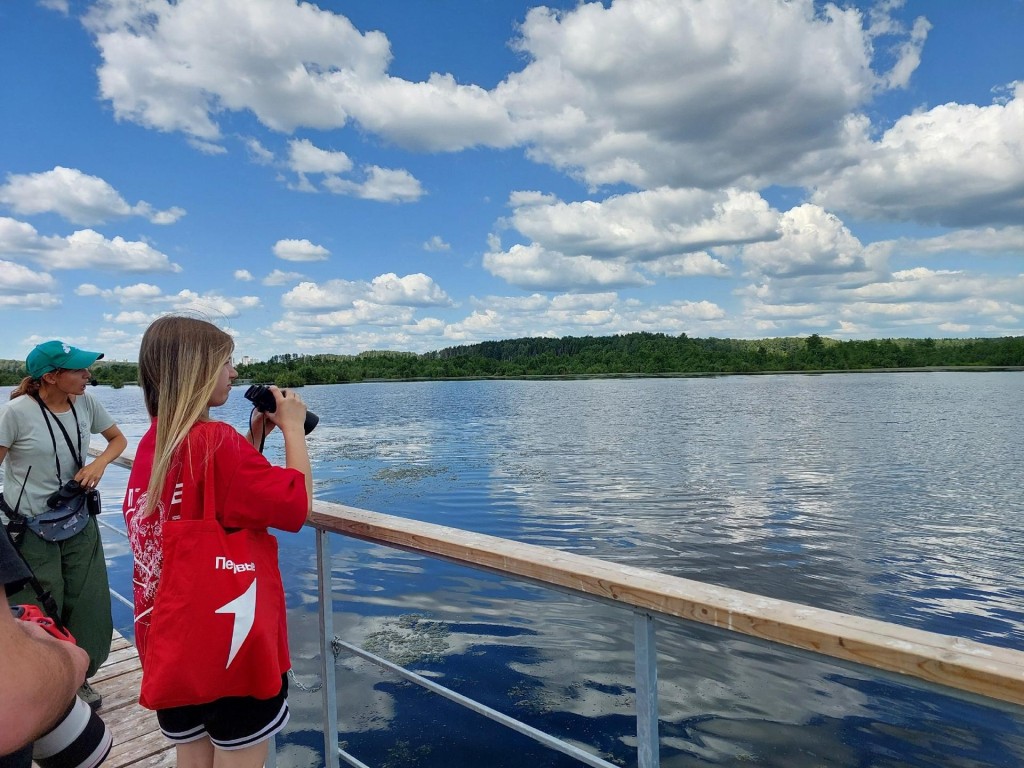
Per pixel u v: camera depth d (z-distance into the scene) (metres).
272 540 1.77
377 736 4.50
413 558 9.47
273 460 23.06
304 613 7.25
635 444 28.03
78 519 3.31
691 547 11.09
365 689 5.24
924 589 8.91
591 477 19.08
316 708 4.94
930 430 32.62
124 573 9.19
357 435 33.00
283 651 1.77
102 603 3.44
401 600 7.64
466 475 19.50
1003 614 8.05
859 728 4.76
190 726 1.75
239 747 1.68
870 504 14.90
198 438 1.66
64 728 1.43
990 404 51.28
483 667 5.73
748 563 10.13
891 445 26.92
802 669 5.72
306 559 9.59
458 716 4.76
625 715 4.82
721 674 5.64
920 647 1.01
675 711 5.02
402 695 5.12
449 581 8.32
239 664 1.60
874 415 42.28
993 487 17.12
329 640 2.29
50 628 1.37
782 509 14.39
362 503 15.44
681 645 6.27
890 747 4.52
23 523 3.16
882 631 1.07
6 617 0.92
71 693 1.00
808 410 47.41
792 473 19.77
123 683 3.71
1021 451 24.48
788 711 5.00
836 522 13.03
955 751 4.47
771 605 1.22
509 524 13.08
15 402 3.25
